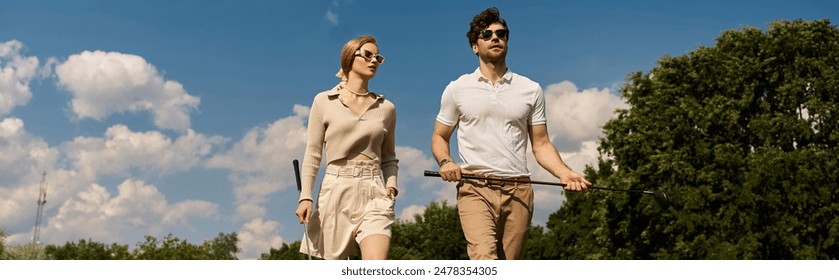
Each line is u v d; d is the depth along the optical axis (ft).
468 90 18.02
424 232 205.46
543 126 18.42
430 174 17.57
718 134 94.32
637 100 100.22
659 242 97.50
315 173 17.58
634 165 98.32
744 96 92.12
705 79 95.35
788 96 91.91
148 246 177.88
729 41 97.30
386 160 18.11
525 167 18.02
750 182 88.12
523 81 18.24
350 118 17.25
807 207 89.35
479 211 17.61
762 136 90.43
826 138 91.91
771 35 95.81
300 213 17.24
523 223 17.87
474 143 17.87
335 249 17.25
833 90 91.45
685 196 90.68
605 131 100.68
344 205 17.21
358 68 17.48
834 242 87.92
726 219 89.15
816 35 93.30
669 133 94.48
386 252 16.96
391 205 17.42
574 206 138.92
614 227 101.09
